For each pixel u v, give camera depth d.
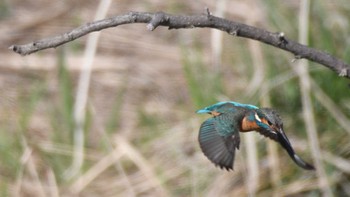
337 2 12.61
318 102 11.49
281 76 11.81
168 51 14.14
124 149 11.90
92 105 12.91
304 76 11.27
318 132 11.39
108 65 13.97
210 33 14.22
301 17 11.78
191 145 11.89
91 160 12.04
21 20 15.34
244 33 5.79
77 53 14.02
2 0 15.64
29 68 14.10
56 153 12.08
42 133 12.52
